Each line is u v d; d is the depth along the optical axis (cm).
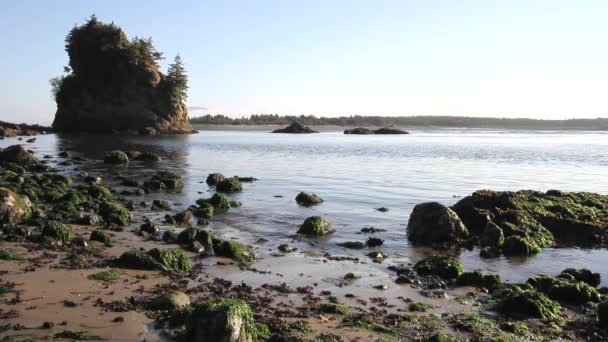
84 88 14125
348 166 5656
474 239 2194
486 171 5184
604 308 1260
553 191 2911
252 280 1542
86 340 1025
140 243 1961
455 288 1555
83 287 1362
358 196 3466
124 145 8862
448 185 4072
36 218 2219
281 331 1120
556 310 1352
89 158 6125
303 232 2297
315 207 3020
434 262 1714
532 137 15388
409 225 2306
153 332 1077
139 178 4288
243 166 5606
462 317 1285
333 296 1414
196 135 14738
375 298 1415
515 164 5991
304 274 1636
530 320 1288
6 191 2131
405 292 1482
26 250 1709
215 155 7188
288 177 4572
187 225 2430
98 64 14150
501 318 1296
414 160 6494
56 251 1730
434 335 1132
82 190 3111
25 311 1166
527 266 1875
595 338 1191
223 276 1571
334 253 1975
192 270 1625
